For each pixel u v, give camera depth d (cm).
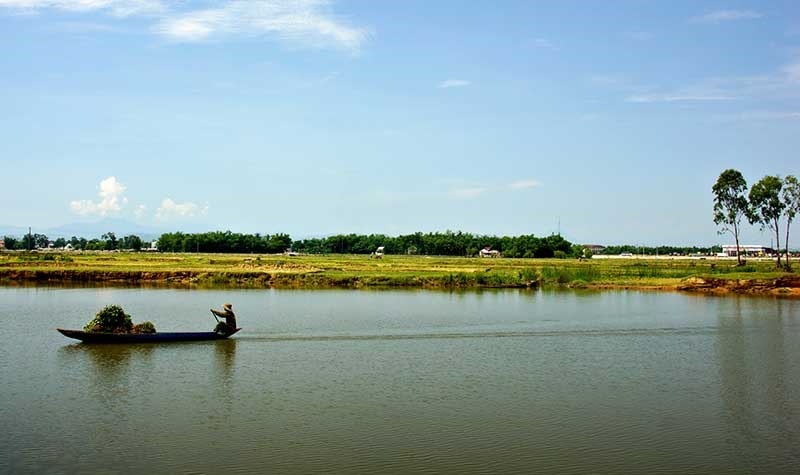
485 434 2862
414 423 3003
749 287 10019
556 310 7375
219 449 2653
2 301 7819
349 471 2442
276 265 13625
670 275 11900
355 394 3488
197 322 6203
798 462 2577
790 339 5341
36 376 3822
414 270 13150
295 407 3241
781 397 3506
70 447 2664
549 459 2581
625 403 3369
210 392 3506
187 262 14450
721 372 4094
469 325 5984
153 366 4109
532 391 3588
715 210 12925
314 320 6278
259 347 4778
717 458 2608
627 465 2533
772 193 11994
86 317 6378
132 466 2473
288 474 2411
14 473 2395
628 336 5450
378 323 6088
